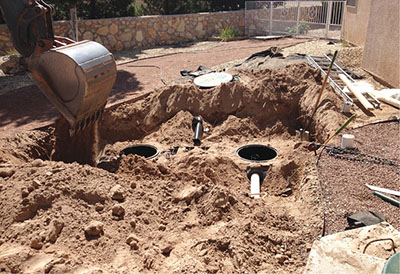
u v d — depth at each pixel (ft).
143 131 31.48
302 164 23.47
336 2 61.00
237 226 15.62
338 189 18.58
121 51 57.26
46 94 20.03
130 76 41.14
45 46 19.84
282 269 14.10
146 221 15.67
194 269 13.08
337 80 36.45
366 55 40.83
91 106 20.62
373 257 12.53
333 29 61.82
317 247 13.35
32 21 19.53
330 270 12.33
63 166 17.44
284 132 30.19
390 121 26.89
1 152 21.24
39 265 12.26
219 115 31.78
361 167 20.71
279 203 20.34
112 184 17.06
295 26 67.15
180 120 30.76
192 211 16.94
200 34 67.82
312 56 44.06
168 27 63.05
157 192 17.81
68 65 18.94
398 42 34.19
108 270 12.89
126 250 14.03
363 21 49.42
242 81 35.60
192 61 47.88
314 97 29.96
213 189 17.40
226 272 13.48
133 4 69.15
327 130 25.91
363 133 25.09
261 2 71.67
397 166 20.67
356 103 31.19
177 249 14.43
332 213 16.81
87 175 17.17
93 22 53.88
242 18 73.82
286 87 31.91
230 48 56.85
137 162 22.27
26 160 22.91
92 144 25.53
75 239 13.97
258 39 65.00
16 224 14.02
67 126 27.66
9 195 15.15
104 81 20.35
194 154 25.27
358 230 14.61
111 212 15.47
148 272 13.05
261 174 24.22
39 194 14.99
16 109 30.27
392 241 13.44
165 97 32.83
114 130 30.83
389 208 16.94
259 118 31.09
